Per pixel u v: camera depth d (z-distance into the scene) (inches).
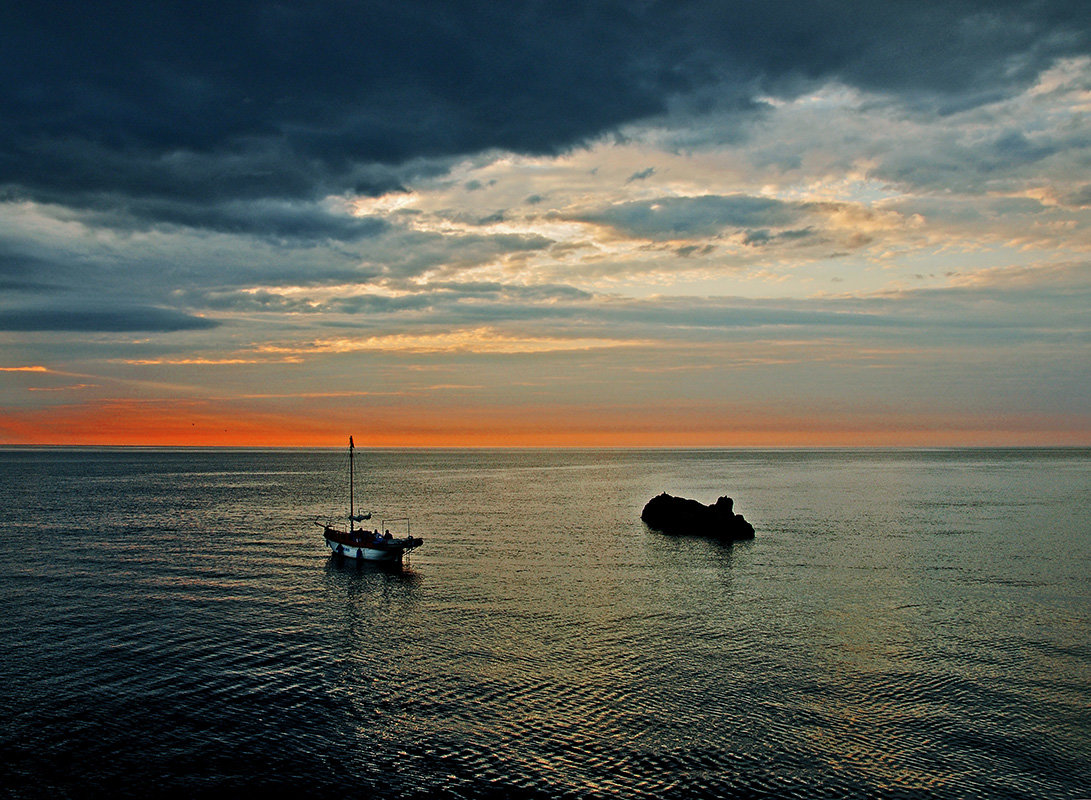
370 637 1708.9
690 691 1385.3
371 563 2576.3
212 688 1382.9
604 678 1451.8
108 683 1398.9
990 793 1042.1
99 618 1829.5
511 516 4136.3
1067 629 1777.8
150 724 1227.9
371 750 1152.2
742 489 6127.0
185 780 1058.7
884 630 1769.2
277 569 2484.0
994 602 2037.4
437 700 1342.3
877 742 1187.3
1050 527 3555.6
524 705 1320.1
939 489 6008.9
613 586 2250.2
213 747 1154.0
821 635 1731.1
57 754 1123.9
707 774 1088.2
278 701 1328.7
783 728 1235.2
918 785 1061.8
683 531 3422.7
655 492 5885.8
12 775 1062.4
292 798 1021.2
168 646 1621.6
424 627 1795.0
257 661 1534.2
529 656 1581.0
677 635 1732.3
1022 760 1133.1
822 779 1076.5
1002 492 5674.2
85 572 2377.0
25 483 6373.0
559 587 2237.9
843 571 2468.0
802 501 4940.9
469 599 2084.2
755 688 1401.3
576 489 6245.1
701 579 2347.4
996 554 2783.0
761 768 1106.7
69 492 5423.2
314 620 1850.4
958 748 1169.4
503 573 2452.0
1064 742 1190.3
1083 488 6067.9
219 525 3595.0
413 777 1077.1
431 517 4077.3
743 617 1886.1
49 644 1619.1
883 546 2987.2
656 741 1187.3
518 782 1066.1
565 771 1095.0
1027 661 1552.7
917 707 1317.7
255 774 1078.4
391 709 1300.4
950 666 1520.7
